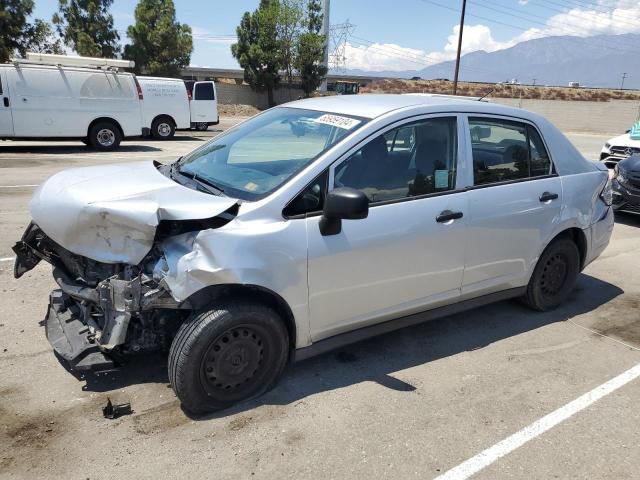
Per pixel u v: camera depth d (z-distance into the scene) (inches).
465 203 146.3
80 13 1498.5
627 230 319.0
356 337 137.7
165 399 125.5
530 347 161.0
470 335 167.8
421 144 141.0
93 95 590.9
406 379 139.6
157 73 1592.0
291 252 118.5
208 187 129.0
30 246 136.9
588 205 182.4
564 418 125.3
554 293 186.1
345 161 128.0
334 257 124.5
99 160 511.8
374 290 134.3
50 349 145.6
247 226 115.3
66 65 589.9
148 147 653.9
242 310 116.3
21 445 108.0
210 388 117.9
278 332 123.5
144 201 113.0
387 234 131.6
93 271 122.0
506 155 160.6
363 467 105.7
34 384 129.0
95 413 119.1
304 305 124.1
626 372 148.1
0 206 300.2
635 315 188.5
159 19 1582.2
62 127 579.2
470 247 150.0
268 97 1731.1
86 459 104.7
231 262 111.9
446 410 126.3
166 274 110.7
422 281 142.9
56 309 137.6
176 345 113.9
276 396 128.8
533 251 169.3
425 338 164.4
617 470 108.3
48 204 119.9
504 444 114.8
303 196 122.2
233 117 1470.2
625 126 1395.2
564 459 111.0
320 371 141.7
